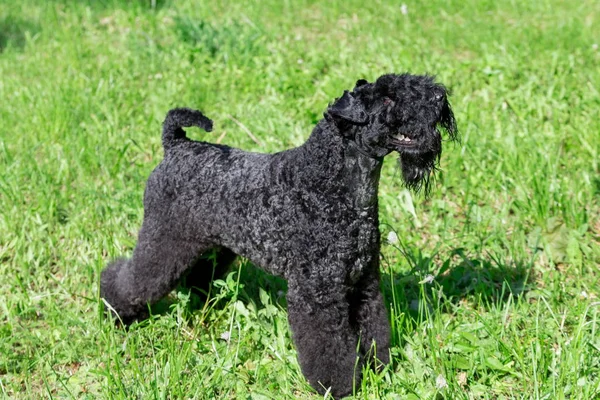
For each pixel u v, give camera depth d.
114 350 3.89
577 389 3.46
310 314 3.55
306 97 7.14
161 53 8.30
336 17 9.59
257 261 3.79
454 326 4.10
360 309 3.81
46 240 5.26
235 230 3.76
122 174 5.89
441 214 5.43
